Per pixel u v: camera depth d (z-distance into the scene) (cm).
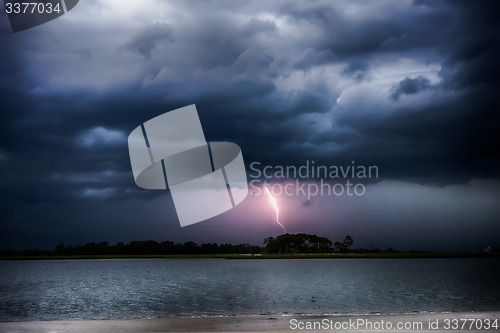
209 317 3148
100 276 11200
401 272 13288
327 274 11988
